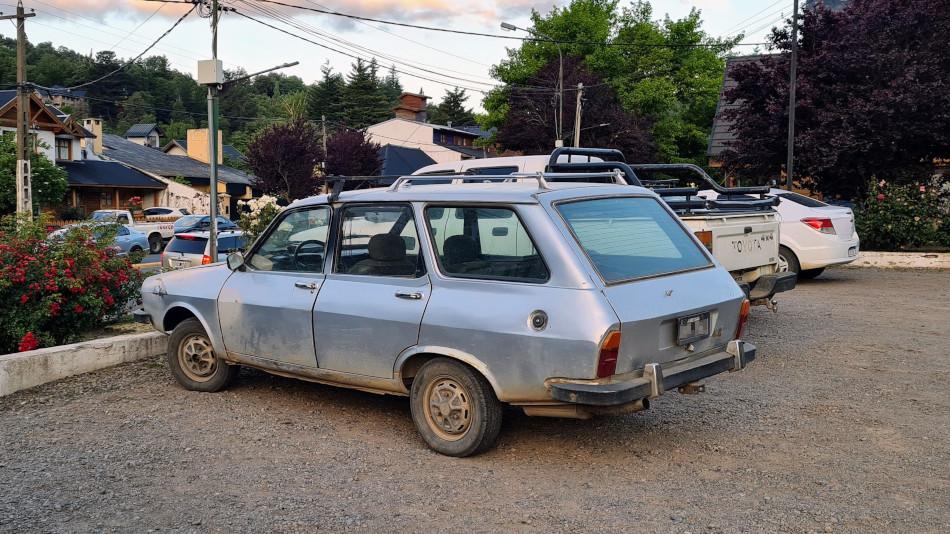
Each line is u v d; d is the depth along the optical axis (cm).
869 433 561
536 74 4878
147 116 13700
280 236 626
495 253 504
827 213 1312
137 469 498
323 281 583
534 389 475
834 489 455
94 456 523
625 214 535
